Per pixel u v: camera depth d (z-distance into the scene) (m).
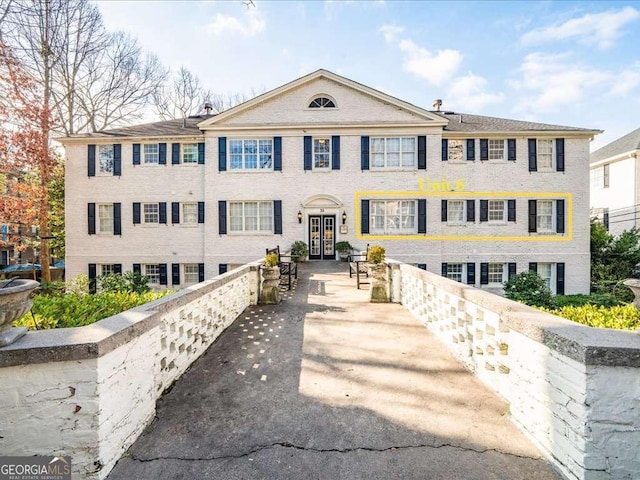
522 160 16.25
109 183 16.45
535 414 2.47
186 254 16.48
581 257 16.22
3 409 2.05
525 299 12.34
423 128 15.97
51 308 4.22
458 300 4.15
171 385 3.48
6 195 16.58
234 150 16.33
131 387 2.52
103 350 2.15
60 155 20.44
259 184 16.17
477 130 16.34
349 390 3.34
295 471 2.21
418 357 4.21
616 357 1.97
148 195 16.47
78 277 10.81
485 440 2.52
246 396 3.24
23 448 2.07
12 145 15.38
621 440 1.98
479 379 3.56
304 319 6.11
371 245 16.06
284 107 16.27
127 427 2.45
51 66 18.77
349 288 9.41
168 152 16.50
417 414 2.88
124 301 5.15
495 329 3.25
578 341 2.06
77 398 2.11
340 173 16.11
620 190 21.05
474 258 16.30
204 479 2.14
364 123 16.03
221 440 2.54
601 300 13.54
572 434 2.09
